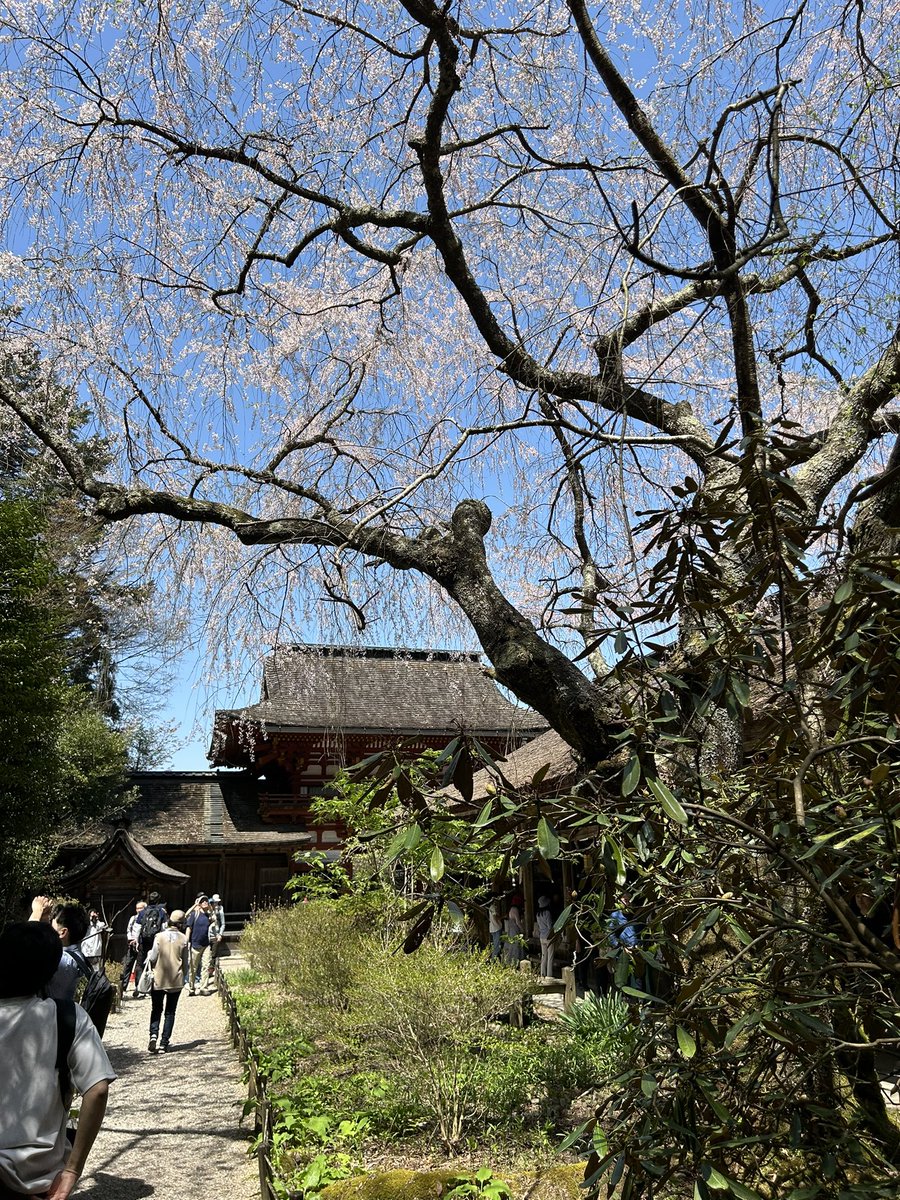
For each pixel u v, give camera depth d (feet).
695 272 16.16
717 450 8.70
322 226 20.13
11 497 25.81
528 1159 16.20
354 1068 23.99
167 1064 29.58
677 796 7.60
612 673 8.66
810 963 7.05
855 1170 7.26
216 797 82.84
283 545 21.95
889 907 7.60
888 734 6.72
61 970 14.97
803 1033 6.73
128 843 61.52
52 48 18.72
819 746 7.98
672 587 8.83
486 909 7.50
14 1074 8.70
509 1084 19.17
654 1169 6.94
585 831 7.89
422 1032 19.13
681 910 7.77
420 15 16.21
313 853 32.07
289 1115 19.02
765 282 17.29
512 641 17.03
